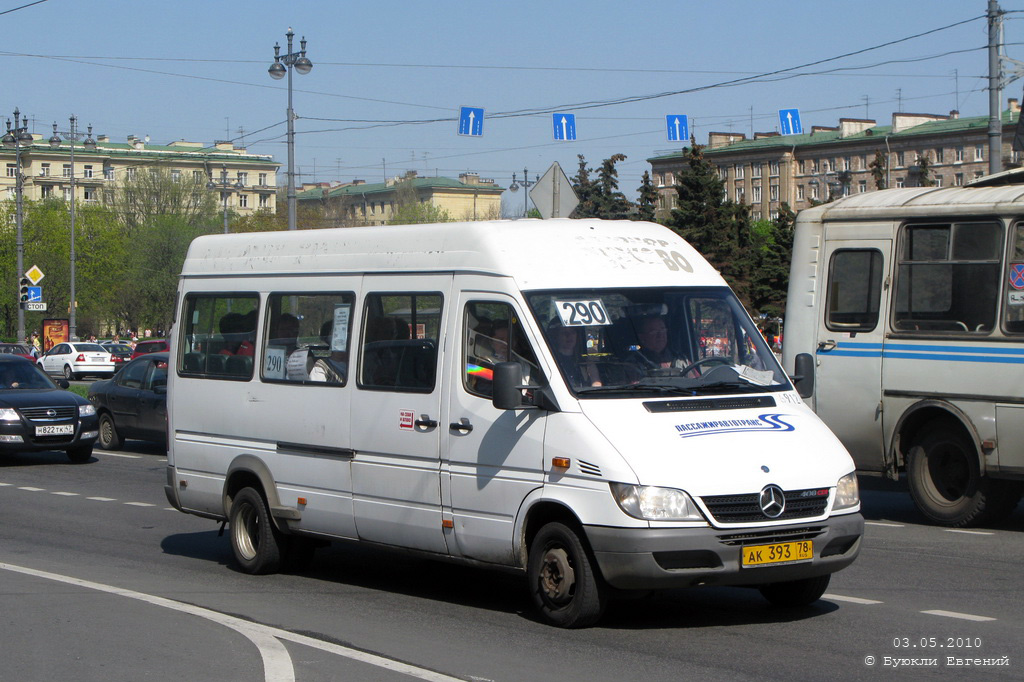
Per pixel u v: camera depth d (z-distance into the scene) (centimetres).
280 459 955
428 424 827
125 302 8506
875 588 885
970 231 1191
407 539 848
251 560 988
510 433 769
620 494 698
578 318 779
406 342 859
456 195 12812
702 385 769
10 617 816
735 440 726
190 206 9762
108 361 5244
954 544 1098
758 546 701
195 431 1045
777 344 3978
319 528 922
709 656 685
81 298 8350
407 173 10669
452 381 813
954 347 1191
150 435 2081
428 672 655
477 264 813
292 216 3325
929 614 795
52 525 1296
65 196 13125
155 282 8181
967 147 9344
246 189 14112
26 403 1895
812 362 845
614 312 789
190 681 645
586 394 745
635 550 691
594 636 737
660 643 718
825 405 1296
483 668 663
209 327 1047
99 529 1268
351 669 664
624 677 641
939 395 1202
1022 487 1204
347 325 907
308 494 928
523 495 757
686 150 4812
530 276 792
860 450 1273
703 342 800
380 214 13175
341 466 898
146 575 995
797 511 716
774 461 719
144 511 1404
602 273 808
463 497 800
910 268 1237
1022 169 1236
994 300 1170
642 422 727
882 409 1251
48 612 832
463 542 802
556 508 745
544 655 691
